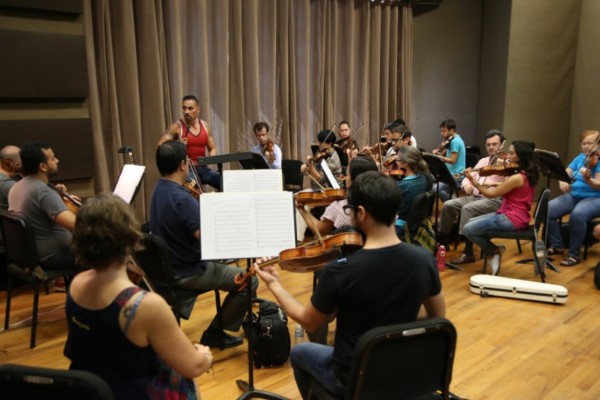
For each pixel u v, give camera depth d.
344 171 4.94
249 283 2.27
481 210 4.44
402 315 1.56
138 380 1.41
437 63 7.34
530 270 4.32
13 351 2.92
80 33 4.13
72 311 1.38
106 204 1.33
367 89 6.58
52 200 2.94
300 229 4.67
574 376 2.64
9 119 3.86
